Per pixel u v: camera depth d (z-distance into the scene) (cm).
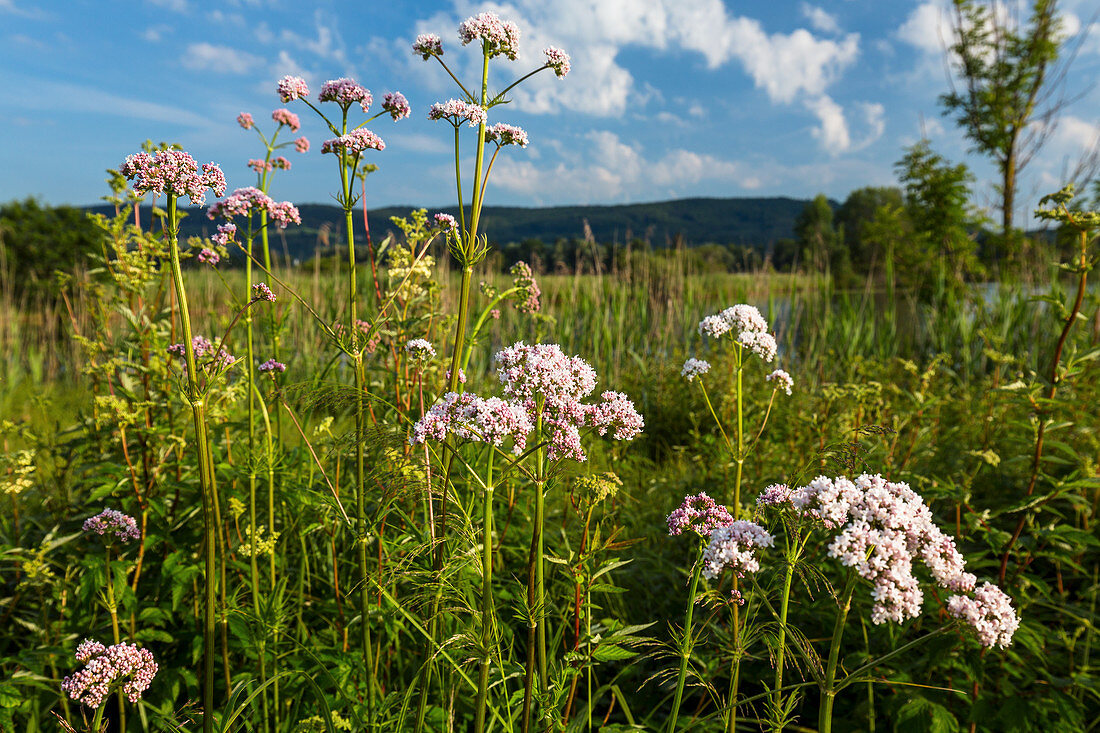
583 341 911
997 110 1780
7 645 303
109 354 341
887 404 431
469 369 648
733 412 455
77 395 752
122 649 210
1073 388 410
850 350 862
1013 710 254
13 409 804
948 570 164
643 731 228
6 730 236
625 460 441
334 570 299
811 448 391
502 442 190
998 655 280
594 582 261
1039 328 877
